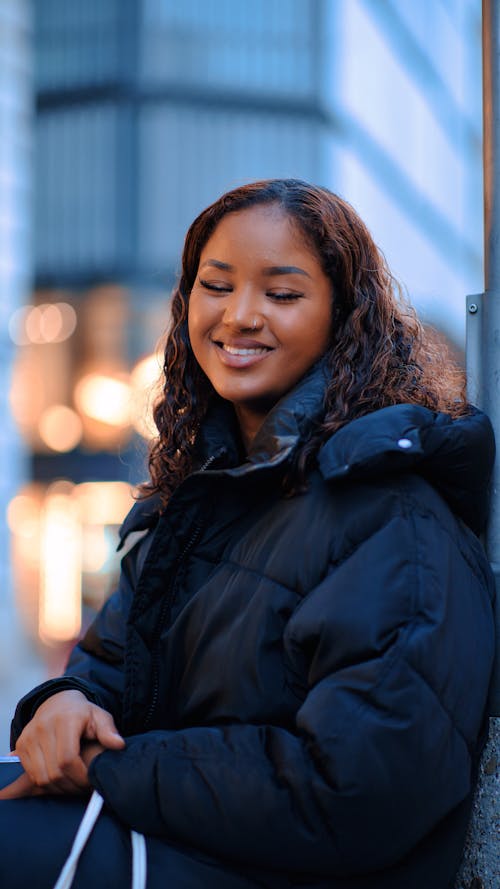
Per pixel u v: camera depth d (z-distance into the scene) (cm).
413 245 1948
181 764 153
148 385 234
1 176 1088
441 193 2152
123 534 216
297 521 166
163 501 209
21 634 1173
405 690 147
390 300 197
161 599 178
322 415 178
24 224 1125
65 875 149
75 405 1520
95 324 1532
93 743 164
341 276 186
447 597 155
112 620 209
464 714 155
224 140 1544
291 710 160
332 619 152
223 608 168
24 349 1402
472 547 172
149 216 1530
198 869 152
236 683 163
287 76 1562
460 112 2294
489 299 200
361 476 160
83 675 203
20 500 1194
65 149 1541
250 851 149
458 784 153
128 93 1522
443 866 164
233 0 1550
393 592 153
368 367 184
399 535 157
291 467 171
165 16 1534
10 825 158
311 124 1565
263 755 151
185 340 209
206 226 192
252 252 182
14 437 1132
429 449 164
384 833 147
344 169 1620
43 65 1547
